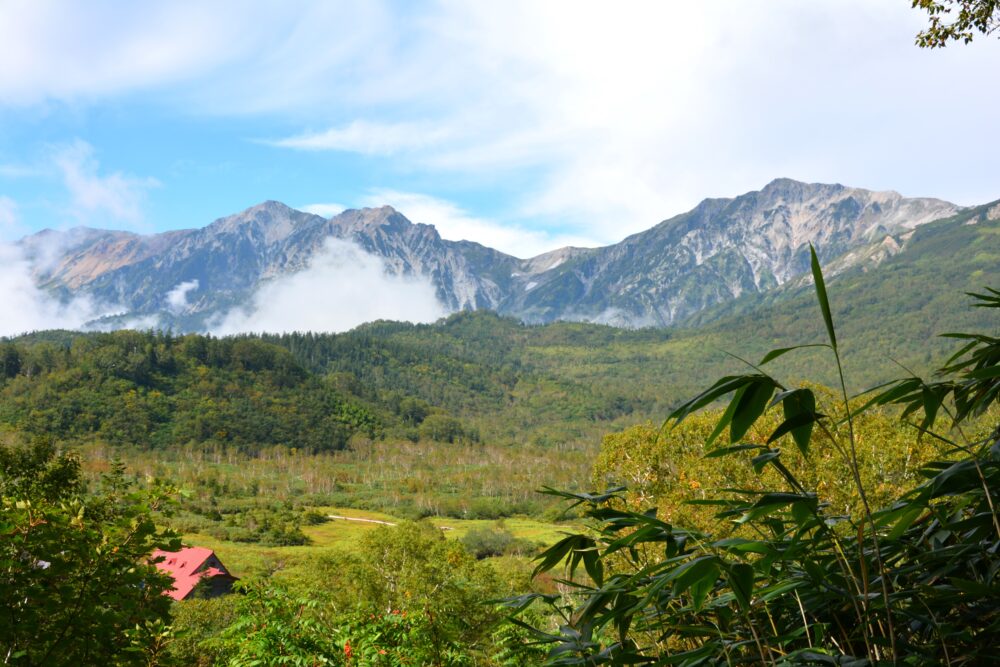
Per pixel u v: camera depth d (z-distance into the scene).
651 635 1.60
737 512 1.28
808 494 1.18
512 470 130.50
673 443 10.48
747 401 1.20
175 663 2.79
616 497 1.64
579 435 194.75
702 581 1.13
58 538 2.48
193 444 140.50
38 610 2.35
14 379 149.38
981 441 1.24
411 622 4.55
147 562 2.70
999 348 1.28
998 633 1.08
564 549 1.62
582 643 1.48
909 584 1.30
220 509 87.44
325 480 122.19
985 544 1.17
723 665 1.24
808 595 1.25
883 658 1.16
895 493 7.09
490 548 61.06
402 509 100.44
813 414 1.18
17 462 8.45
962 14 5.45
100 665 2.47
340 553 18.31
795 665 1.11
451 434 181.38
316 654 4.35
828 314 1.09
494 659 2.72
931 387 1.28
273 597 4.61
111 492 3.00
